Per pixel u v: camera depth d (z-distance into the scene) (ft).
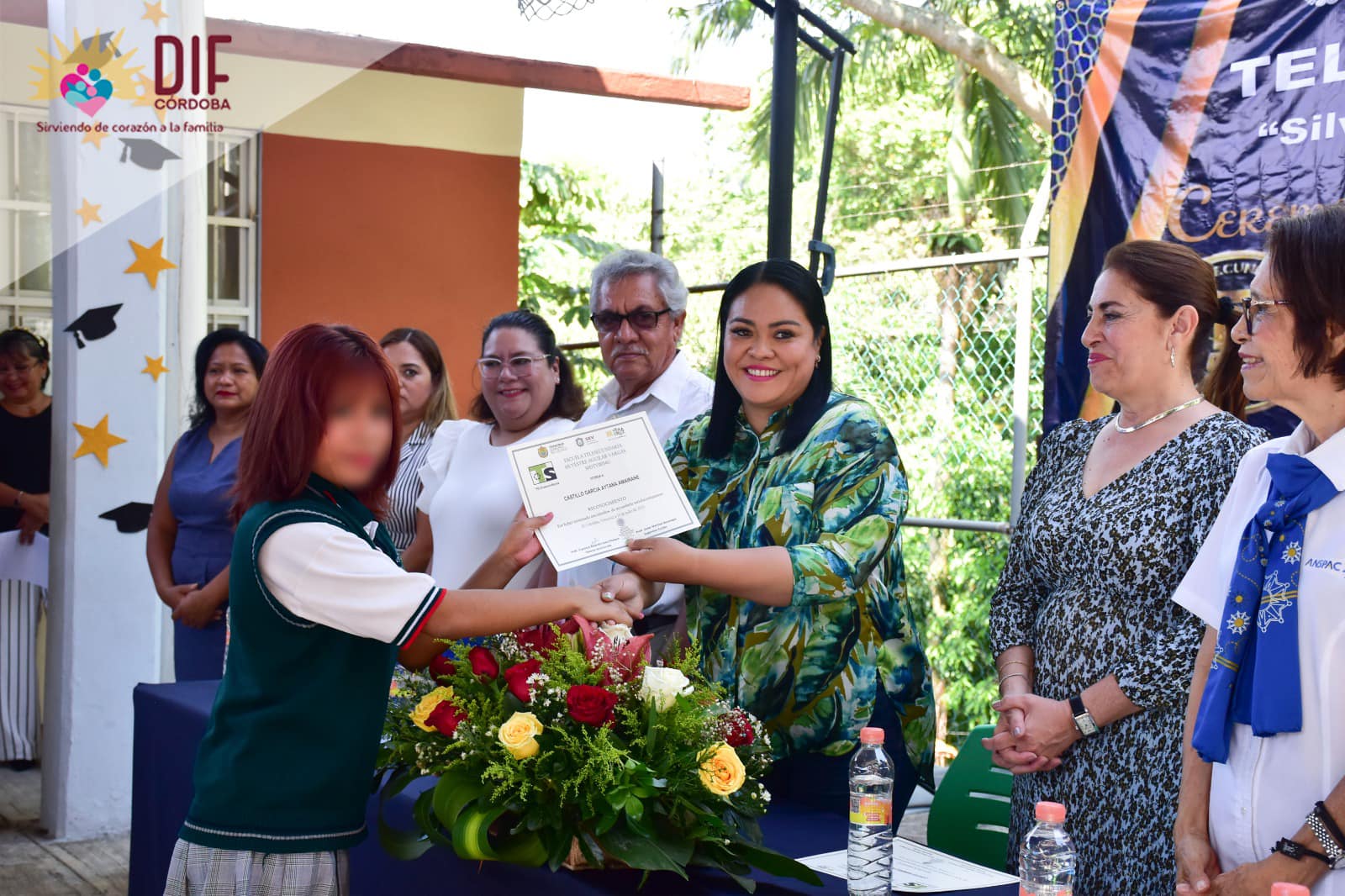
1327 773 5.40
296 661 6.08
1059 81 12.34
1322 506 5.56
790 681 7.69
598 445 7.66
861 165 40.91
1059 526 7.67
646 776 6.05
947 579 26.68
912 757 8.09
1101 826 7.22
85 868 14.01
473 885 6.82
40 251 19.26
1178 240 11.48
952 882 6.29
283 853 6.02
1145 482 7.34
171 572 14.24
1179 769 6.98
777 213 13.84
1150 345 7.52
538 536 7.41
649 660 6.92
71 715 15.03
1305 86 10.60
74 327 14.87
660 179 21.62
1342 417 5.59
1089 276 12.12
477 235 22.02
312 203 20.75
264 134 20.29
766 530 7.78
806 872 6.05
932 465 24.62
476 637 7.06
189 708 9.67
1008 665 8.01
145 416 15.29
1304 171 10.64
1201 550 6.38
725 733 6.52
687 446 8.59
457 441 11.86
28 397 17.69
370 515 6.40
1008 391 25.41
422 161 21.48
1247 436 7.16
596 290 11.06
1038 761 7.35
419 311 21.70
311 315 20.92
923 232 39.37
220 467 13.94
